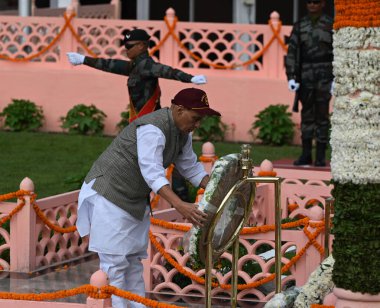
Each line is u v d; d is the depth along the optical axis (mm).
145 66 12555
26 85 20828
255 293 10289
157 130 8141
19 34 20812
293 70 15844
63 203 12086
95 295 7637
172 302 10195
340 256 7328
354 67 7082
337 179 7262
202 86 19938
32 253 11422
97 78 20406
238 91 19797
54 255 11867
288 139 19438
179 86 19984
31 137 19750
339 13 7152
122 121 20109
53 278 11141
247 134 19750
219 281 10336
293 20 22812
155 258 10547
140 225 8539
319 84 15828
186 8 23750
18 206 11305
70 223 12266
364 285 7258
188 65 21453
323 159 16141
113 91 20328
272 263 10250
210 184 7465
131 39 12586
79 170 17406
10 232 11391
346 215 7254
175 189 13484
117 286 8477
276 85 19625
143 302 7617
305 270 10133
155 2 23906
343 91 7160
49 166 17625
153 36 20203
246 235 10281
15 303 7852
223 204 7492
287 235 10188
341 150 7211
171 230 10477
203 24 19969
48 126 20703
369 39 7047
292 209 13297
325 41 15688
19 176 16812
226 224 7891
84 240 12438
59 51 20750
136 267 8781
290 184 13062
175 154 8367
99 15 22578
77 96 20578
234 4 22750
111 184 8352
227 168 7500
